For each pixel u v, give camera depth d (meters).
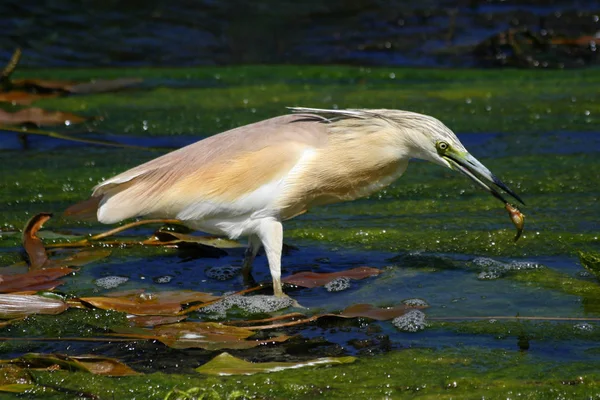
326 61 20.12
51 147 14.66
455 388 7.59
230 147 9.63
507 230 11.20
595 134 15.12
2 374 7.77
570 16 22.22
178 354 8.34
